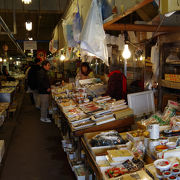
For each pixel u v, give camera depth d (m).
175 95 3.87
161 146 1.92
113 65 5.44
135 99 3.24
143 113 3.27
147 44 4.43
